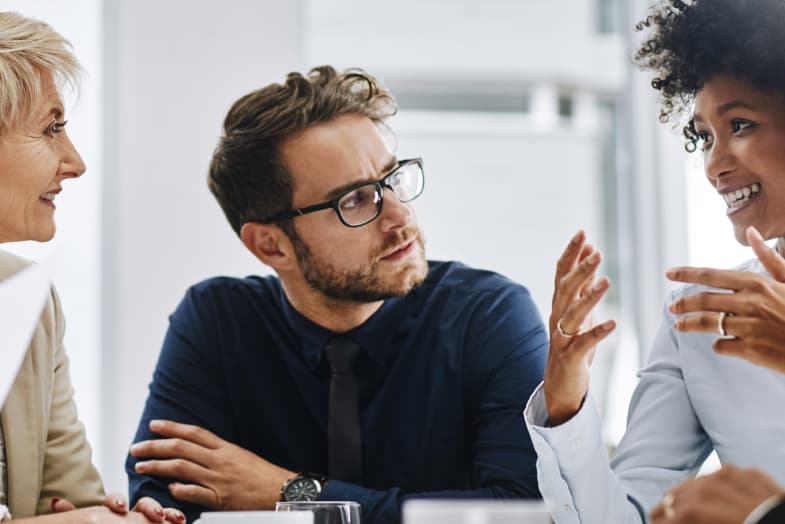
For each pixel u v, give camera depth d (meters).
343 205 1.67
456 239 3.77
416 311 1.78
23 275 1.03
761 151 1.36
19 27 1.54
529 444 1.62
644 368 1.61
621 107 3.76
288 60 3.17
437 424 1.72
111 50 3.05
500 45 3.86
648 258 3.48
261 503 1.61
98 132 3.03
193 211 3.08
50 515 1.36
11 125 1.52
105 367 2.99
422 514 0.70
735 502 0.72
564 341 1.23
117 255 3.02
